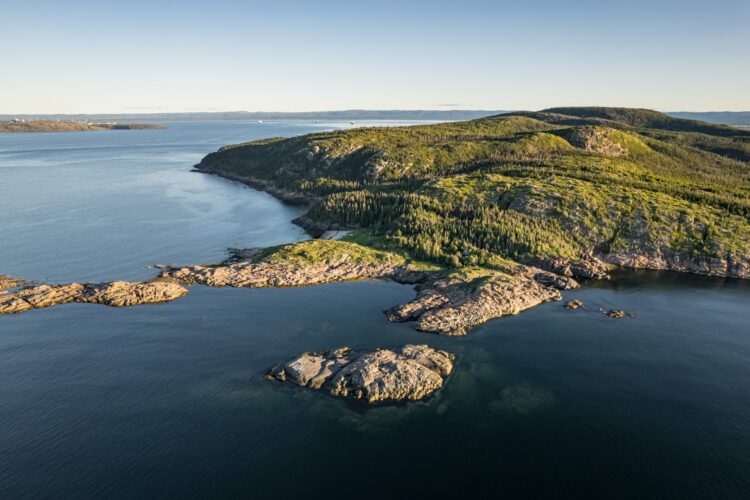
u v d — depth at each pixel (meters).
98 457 57.56
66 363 79.31
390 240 145.75
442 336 89.94
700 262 137.00
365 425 63.69
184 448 59.22
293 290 114.69
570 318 100.12
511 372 77.50
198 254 144.00
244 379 74.44
